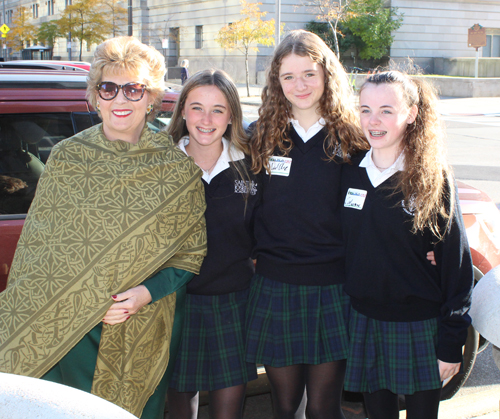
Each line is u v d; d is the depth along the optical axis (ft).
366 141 7.06
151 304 6.15
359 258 6.50
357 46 88.58
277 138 6.94
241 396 7.09
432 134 6.25
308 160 6.89
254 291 7.12
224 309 7.06
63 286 5.64
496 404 9.11
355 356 6.61
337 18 78.13
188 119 6.91
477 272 9.04
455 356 6.21
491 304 5.98
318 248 6.87
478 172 27.48
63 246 5.67
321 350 6.84
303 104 6.91
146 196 5.91
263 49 84.89
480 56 96.68
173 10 98.37
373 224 6.40
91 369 6.09
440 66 92.27
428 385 6.33
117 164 5.91
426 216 6.01
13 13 150.20
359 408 9.45
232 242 7.00
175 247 6.11
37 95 7.65
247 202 6.98
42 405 3.30
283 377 6.96
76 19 90.89
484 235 9.14
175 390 7.16
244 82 86.89
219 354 6.97
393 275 6.34
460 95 72.64
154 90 6.35
